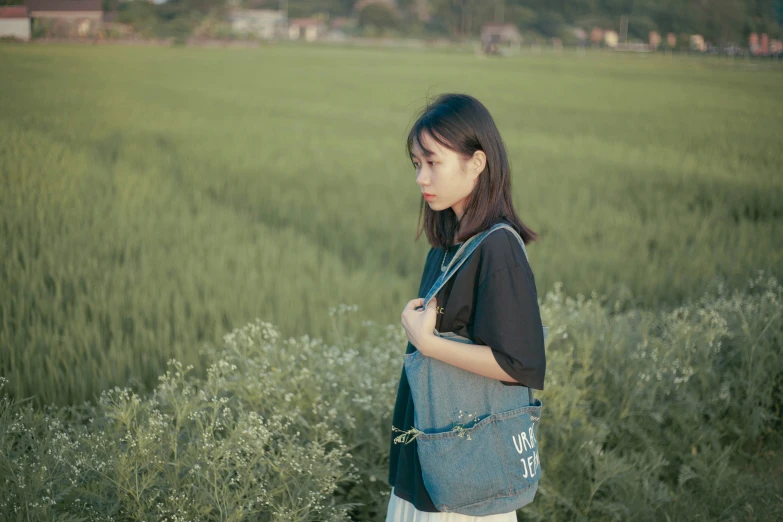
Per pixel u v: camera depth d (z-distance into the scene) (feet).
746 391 12.82
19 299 16.33
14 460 7.45
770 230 27.81
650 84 110.93
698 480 11.16
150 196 29.14
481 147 5.73
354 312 17.20
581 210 30.37
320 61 163.43
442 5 347.56
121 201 27.43
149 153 39.91
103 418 9.41
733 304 15.46
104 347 14.88
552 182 36.52
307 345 11.53
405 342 12.35
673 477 11.62
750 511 10.22
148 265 19.74
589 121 65.31
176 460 8.20
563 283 20.98
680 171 40.16
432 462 5.89
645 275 21.21
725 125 62.28
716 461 11.16
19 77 73.46
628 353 13.03
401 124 63.36
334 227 27.71
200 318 16.83
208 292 18.40
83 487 7.81
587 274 21.67
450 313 5.82
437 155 5.73
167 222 25.20
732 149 48.60
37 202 25.68
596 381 12.35
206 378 13.60
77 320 15.65
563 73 140.56
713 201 32.40
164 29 198.49
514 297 5.51
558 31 317.83
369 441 10.05
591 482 10.27
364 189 35.04
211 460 8.36
